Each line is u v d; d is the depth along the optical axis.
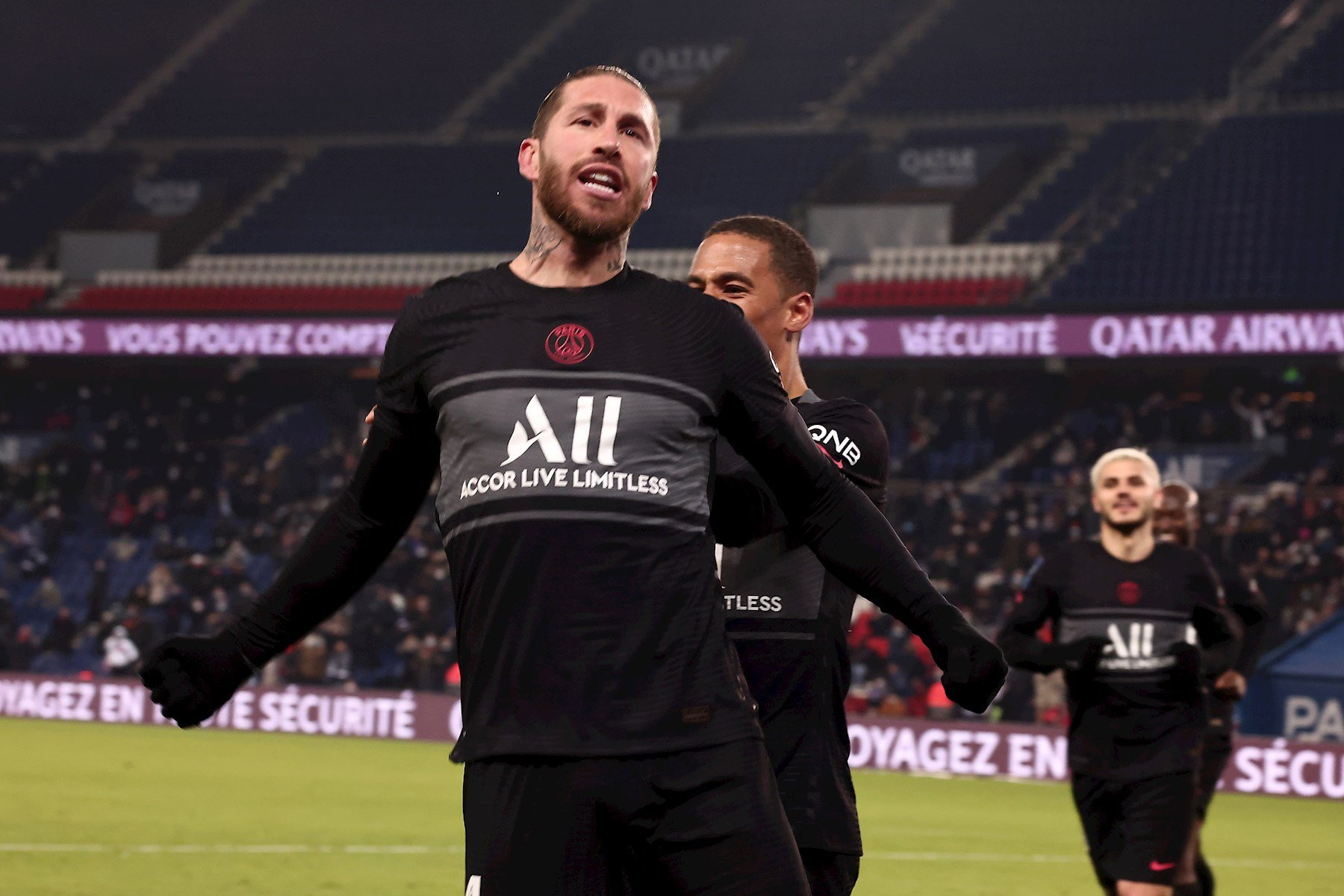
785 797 13.06
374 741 73.75
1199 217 105.75
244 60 144.50
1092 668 23.56
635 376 9.95
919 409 97.88
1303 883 37.00
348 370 109.94
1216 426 91.81
